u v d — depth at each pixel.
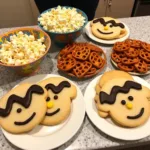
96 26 0.59
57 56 0.52
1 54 0.42
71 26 0.50
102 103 0.36
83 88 0.44
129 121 0.34
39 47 0.44
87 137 0.35
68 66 0.45
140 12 1.20
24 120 0.33
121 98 0.37
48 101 0.37
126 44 0.51
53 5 0.75
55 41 0.52
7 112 0.34
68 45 0.52
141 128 0.35
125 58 0.48
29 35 0.48
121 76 0.43
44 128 0.35
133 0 1.15
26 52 0.42
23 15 1.16
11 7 1.11
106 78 0.42
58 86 0.39
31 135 0.34
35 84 0.38
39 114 0.34
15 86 0.41
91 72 0.45
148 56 0.47
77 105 0.38
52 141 0.33
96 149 0.34
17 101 0.35
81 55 0.48
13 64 0.40
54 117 0.35
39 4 0.76
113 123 0.36
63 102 0.37
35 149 0.32
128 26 0.62
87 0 0.77
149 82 0.45
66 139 0.33
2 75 0.47
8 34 0.47
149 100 0.38
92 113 0.37
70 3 0.80
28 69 0.43
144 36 0.58
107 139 0.35
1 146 0.34
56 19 0.52
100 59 0.48
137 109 0.35
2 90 0.43
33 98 0.36
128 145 0.35
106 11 1.19
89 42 0.57
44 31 0.49
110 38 0.55
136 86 0.38
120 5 1.17
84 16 0.55
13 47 0.43
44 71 0.48
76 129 0.35
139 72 0.46
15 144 0.32
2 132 0.36
